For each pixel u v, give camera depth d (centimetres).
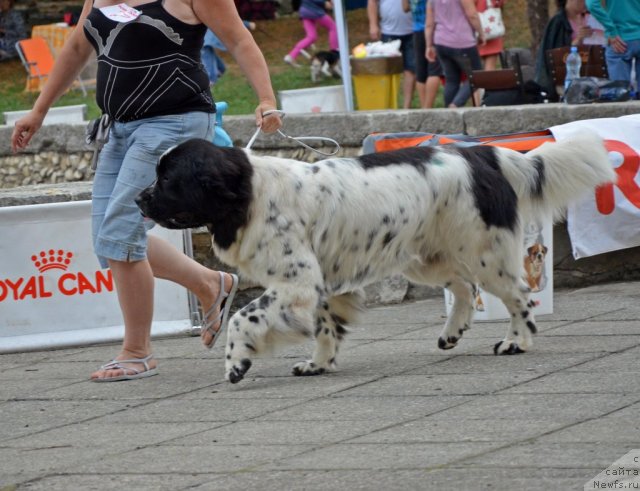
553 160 1072
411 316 1322
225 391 1005
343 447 793
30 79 3684
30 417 962
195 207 960
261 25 4522
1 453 848
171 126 1028
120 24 1015
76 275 1273
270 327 988
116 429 899
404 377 1007
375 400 928
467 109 1591
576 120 1547
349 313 1054
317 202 996
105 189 1068
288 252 984
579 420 818
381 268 1043
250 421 891
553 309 1290
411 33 2712
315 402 938
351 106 2552
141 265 1068
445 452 761
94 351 1251
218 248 1001
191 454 804
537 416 838
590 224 1396
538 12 2817
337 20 2539
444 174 1041
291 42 4244
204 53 3139
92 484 747
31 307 1269
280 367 1095
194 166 953
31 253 1262
